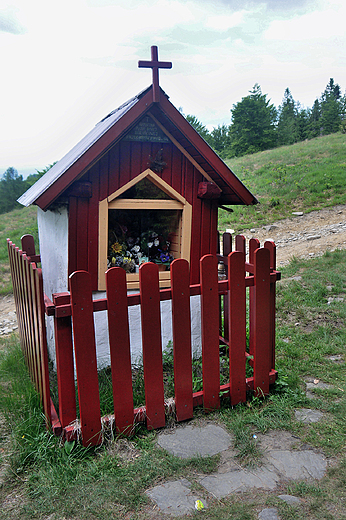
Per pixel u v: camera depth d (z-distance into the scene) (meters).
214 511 2.15
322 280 6.69
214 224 4.35
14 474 2.49
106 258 3.75
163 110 3.54
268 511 2.13
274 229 12.25
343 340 4.50
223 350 4.43
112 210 4.31
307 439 2.79
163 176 3.95
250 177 18.48
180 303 2.96
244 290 3.22
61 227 3.77
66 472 2.44
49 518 2.15
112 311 2.67
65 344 2.61
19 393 3.30
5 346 4.99
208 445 2.78
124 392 2.81
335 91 76.00
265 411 3.18
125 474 2.46
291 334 4.80
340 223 11.62
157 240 4.41
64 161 4.90
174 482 2.40
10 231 15.14
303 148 23.16
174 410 3.10
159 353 2.92
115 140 3.38
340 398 3.35
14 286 4.46
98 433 2.73
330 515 2.09
